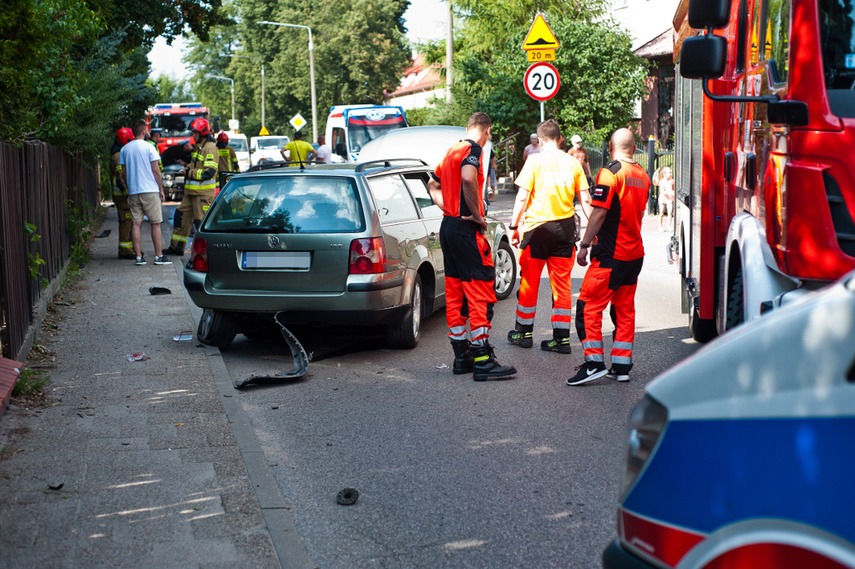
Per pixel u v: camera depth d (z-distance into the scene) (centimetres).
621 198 664
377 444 556
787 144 410
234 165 1773
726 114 627
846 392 200
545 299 1089
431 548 405
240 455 511
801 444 203
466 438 563
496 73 3058
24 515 421
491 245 1050
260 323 902
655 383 236
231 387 671
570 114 2927
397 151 1623
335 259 765
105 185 2205
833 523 195
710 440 217
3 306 649
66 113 1080
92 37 1183
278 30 7362
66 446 520
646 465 230
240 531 408
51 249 1019
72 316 934
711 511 213
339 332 912
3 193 657
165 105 3600
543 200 793
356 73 6906
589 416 606
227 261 787
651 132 3177
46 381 659
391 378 725
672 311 1009
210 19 2655
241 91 8319
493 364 711
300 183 800
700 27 436
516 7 3503
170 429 557
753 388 214
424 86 7075
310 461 527
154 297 1060
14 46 754
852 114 392
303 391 687
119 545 391
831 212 395
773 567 202
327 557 399
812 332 209
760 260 466
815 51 398
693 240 746
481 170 700
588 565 383
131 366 724
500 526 427
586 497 461
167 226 2036
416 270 830
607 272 675
